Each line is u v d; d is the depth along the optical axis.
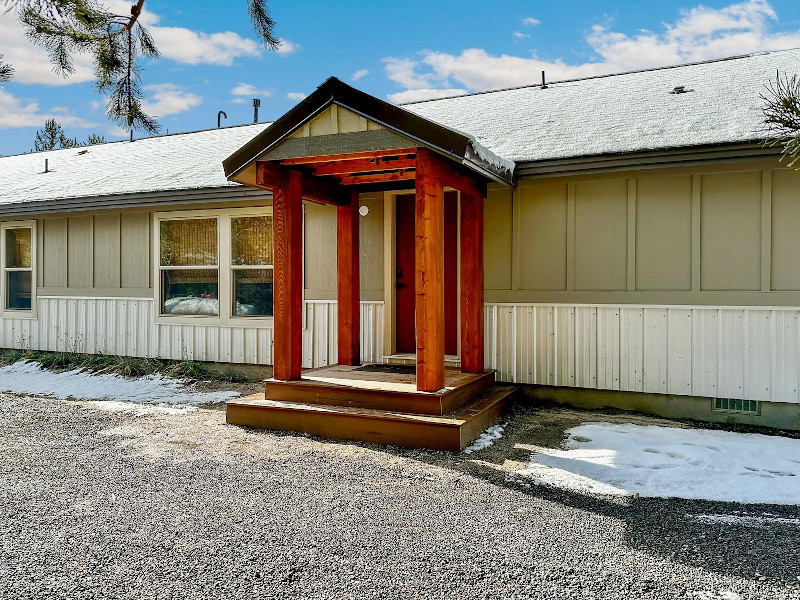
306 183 5.77
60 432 5.12
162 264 8.29
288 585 2.50
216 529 3.07
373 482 3.84
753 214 5.39
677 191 5.68
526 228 6.29
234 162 5.16
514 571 2.64
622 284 5.92
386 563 2.71
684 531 3.10
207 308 8.07
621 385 5.93
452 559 2.75
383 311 6.96
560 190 6.14
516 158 5.89
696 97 6.68
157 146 11.13
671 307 5.71
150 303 8.42
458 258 6.74
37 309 9.34
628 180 5.86
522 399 6.38
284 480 3.87
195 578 2.56
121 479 3.87
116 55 5.09
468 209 6.04
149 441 4.84
